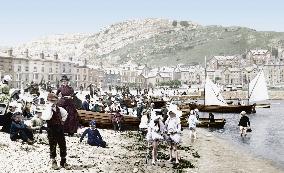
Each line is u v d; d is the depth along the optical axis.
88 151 21.27
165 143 28.50
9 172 14.61
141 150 24.30
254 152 30.08
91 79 175.25
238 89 163.12
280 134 44.62
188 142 33.00
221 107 76.94
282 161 26.30
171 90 159.50
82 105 36.09
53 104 15.16
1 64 128.62
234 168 21.98
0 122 23.62
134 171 17.23
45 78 146.38
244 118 40.09
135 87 194.25
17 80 134.50
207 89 77.56
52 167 15.38
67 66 157.75
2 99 23.28
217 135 40.69
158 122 19.53
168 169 18.81
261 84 78.88
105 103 48.78
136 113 43.94
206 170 20.27
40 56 149.12
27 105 27.72
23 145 20.02
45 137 23.28
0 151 18.05
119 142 27.25
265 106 102.38
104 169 16.95
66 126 22.03
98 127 33.78
